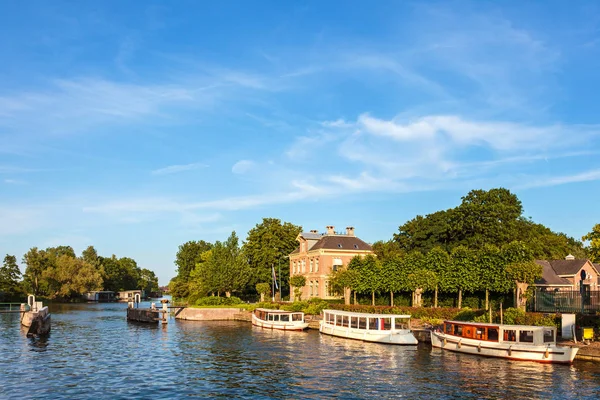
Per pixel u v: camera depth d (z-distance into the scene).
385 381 33.88
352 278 72.25
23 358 43.75
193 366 39.66
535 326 41.75
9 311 98.62
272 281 103.44
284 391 31.62
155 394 31.17
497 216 83.44
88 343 53.22
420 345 49.94
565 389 31.16
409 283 62.16
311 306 75.94
